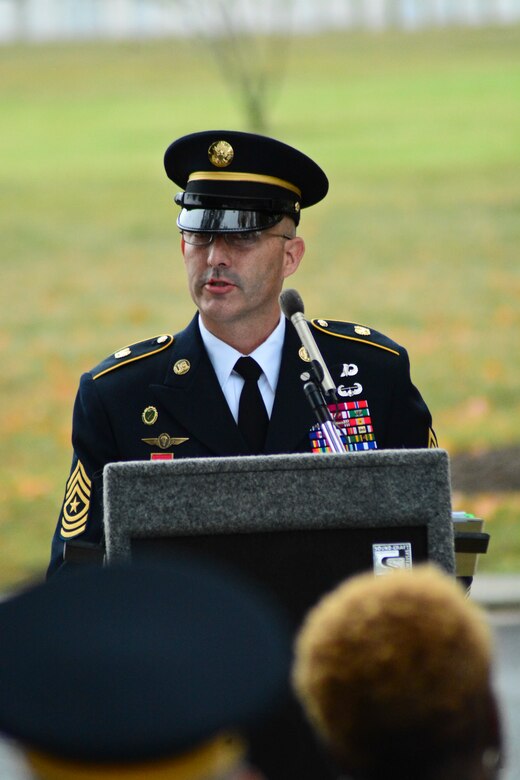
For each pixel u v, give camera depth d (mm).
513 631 21922
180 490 5836
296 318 8492
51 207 58281
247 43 69625
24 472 34438
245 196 9156
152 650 2861
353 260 50781
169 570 3000
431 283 48250
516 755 15359
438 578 3676
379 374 9609
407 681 3432
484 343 42688
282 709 5410
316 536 5902
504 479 31891
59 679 2828
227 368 9289
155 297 48469
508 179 58812
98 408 9273
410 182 59156
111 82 78375
